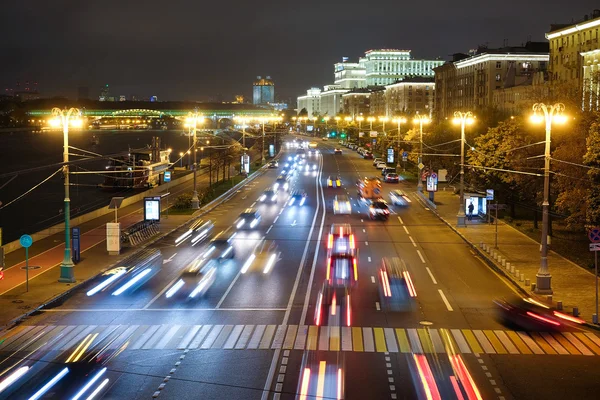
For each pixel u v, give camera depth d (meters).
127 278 50.69
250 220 80.69
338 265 53.75
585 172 59.84
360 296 44.81
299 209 91.44
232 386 28.70
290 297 44.59
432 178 92.94
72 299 45.09
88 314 41.06
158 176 142.25
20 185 166.00
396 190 112.62
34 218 117.75
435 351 33.56
